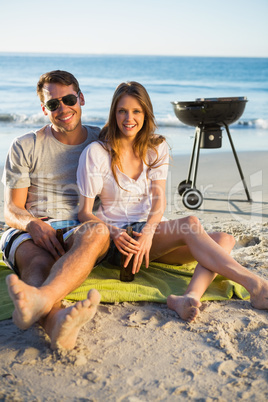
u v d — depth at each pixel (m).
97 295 1.86
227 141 9.17
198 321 2.34
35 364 1.91
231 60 47.03
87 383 1.79
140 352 2.03
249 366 1.92
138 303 2.55
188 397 1.71
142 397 1.71
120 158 2.80
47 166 2.82
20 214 2.67
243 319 2.36
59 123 2.74
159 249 2.77
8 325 2.27
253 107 16.09
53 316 1.97
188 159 7.16
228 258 2.51
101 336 2.16
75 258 2.15
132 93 2.70
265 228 4.00
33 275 2.26
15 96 17.67
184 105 4.62
